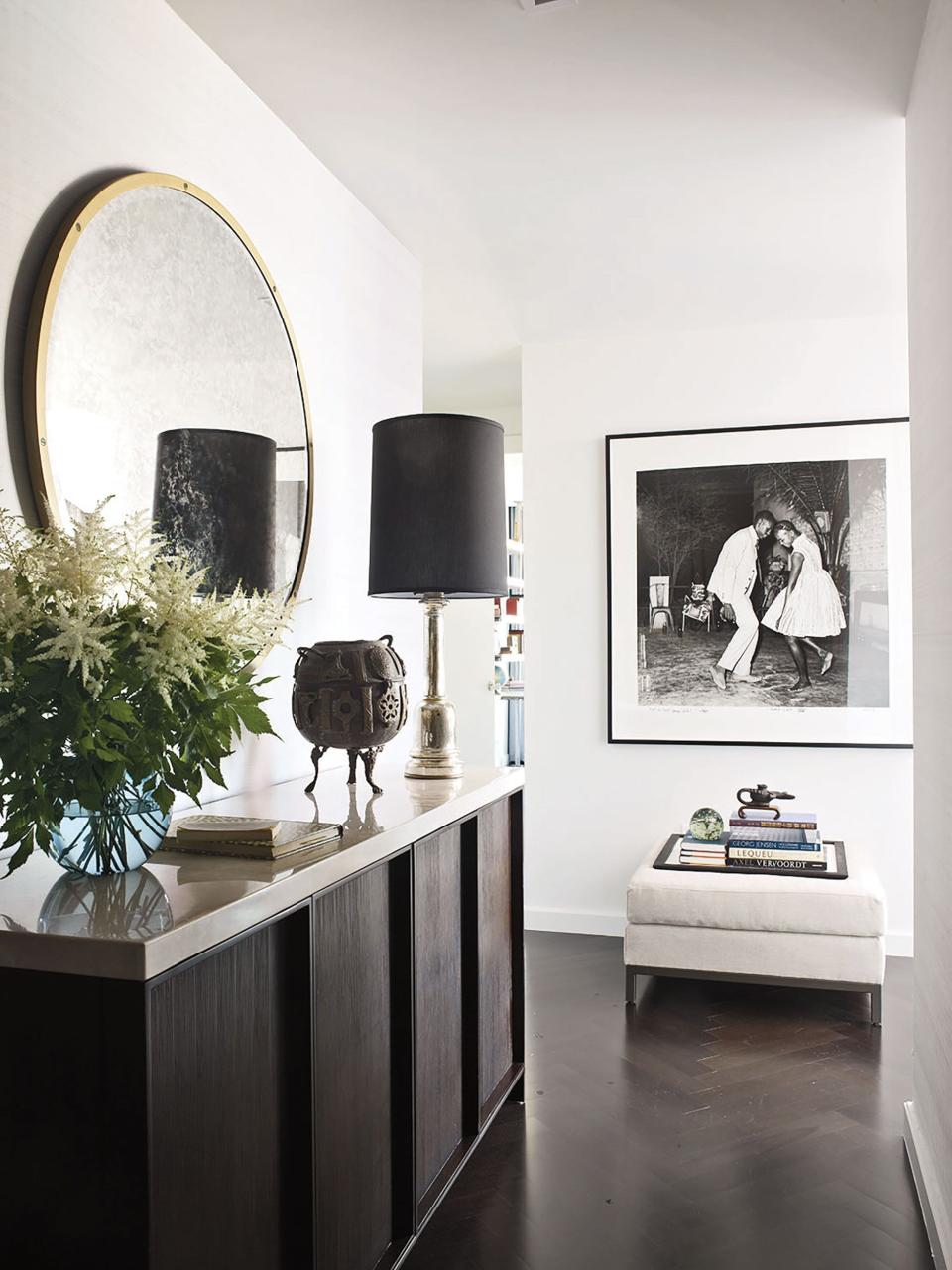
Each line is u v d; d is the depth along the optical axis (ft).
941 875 7.65
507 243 12.23
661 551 15.80
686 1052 10.94
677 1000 12.72
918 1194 7.88
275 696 8.81
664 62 8.47
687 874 12.78
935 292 7.65
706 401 15.67
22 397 6.05
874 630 15.02
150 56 7.30
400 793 8.22
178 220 7.44
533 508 16.34
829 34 8.11
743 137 9.74
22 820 4.51
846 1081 10.15
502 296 14.11
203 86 8.00
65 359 6.27
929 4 7.68
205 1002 4.77
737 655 15.52
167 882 5.15
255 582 8.43
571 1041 11.27
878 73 8.65
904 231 12.00
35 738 4.51
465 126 9.50
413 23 7.90
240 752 8.27
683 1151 8.67
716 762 15.65
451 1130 7.99
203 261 7.77
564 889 16.24
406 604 11.98
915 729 9.19
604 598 16.08
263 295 8.62
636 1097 9.76
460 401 19.70
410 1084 6.93
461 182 10.61
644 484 15.85
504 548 9.55
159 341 7.20
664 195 11.01
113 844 5.11
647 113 9.29
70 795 4.71
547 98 9.03
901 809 14.94
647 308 14.65
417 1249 7.19
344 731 7.95
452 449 9.12
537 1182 8.14
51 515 6.08
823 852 12.82
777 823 13.20
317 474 9.82
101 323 6.59
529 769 16.39
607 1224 7.52
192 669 5.00
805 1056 10.84
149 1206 4.29
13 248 5.98
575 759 16.20
